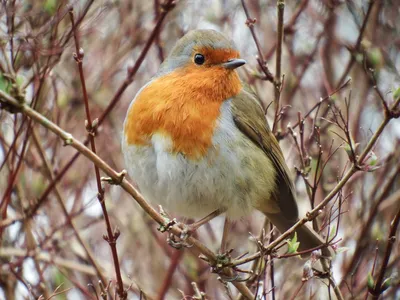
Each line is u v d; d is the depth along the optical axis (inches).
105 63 480.4
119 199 482.6
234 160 348.8
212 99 348.2
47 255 420.2
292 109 464.8
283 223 400.8
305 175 337.7
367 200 437.7
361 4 481.7
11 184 391.9
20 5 376.8
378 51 454.3
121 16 482.0
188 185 345.7
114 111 485.4
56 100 423.5
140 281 450.9
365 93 460.8
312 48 489.4
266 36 491.2
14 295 399.5
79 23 384.2
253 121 363.6
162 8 398.6
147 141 345.4
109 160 483.2
